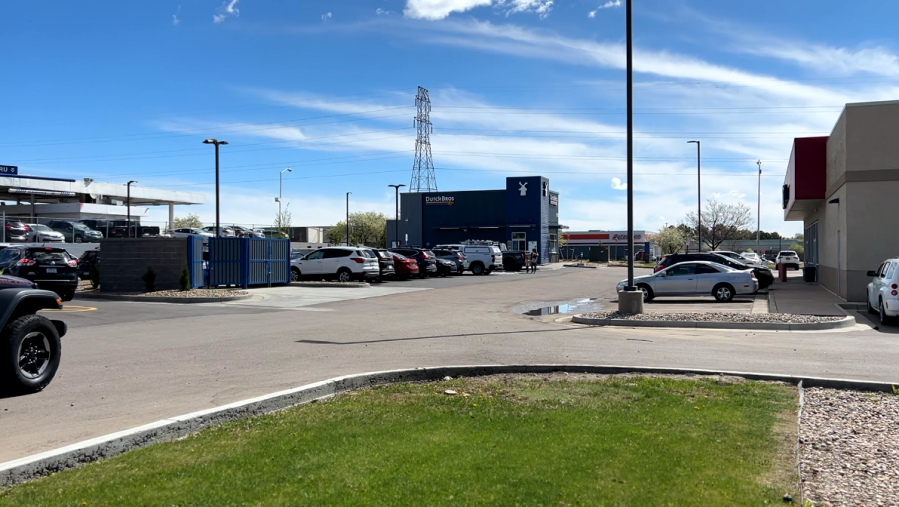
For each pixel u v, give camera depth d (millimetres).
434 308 19734
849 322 15156
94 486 4445
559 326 15148
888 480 4699
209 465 4859
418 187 73062
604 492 4309
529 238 58406
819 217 28609
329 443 5422
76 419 6473
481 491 4316
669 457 5039
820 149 24672
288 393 7031
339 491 4305
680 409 6734
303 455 5086
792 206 28812
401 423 6145
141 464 4930
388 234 64500
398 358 10234
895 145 19125
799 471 4801
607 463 4879
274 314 17562
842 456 5250
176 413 6684
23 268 19172
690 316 15828
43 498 4234
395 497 4203
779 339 12711
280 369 9211
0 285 7922
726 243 85000
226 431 5883
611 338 12891
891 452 5359
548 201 60906
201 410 6594
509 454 5094
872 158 19328
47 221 41969
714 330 14367
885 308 14875
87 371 9070
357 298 22969
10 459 5195
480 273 42125
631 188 16562
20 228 36781
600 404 7004
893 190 19203
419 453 5129
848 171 19562
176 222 81250
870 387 7906
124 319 16062
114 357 10281
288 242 29062
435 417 6398
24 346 7723
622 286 22406
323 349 11180
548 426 6000
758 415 6492
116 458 5105
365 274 30109
